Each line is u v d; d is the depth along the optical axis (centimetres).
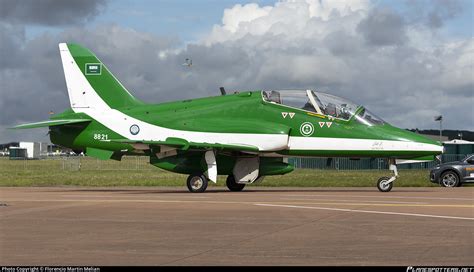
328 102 2412
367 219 1329
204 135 2436
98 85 2662
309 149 2405
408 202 1758
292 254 922
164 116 2528
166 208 1597
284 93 2447
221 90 2573
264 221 1304
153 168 6175
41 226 1241
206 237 1088
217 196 2077
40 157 12150
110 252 947
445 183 3020
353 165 5550
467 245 988
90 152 2630
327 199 1894
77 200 1891
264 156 2492
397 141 2345
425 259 873
